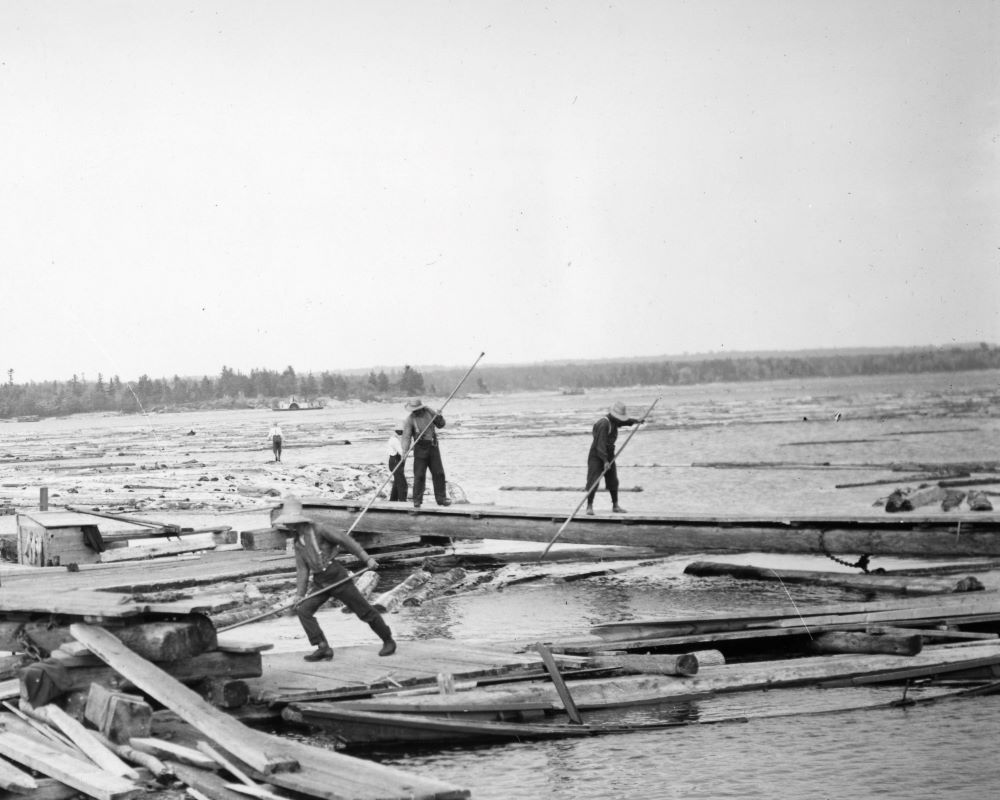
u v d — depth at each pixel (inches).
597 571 1011.3
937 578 867.4
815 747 475.5
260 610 792.3
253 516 1520.7
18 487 2031.3
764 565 1039.0
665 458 3009.4
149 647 485.7
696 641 636.1
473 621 788.6
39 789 404.2
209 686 497.7
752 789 425.1
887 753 469.1
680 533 876.6
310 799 387.5
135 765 425.1
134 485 1993.1
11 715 484.7
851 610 685.3
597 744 484.1
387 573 1016.2
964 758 460.4
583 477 2348.7
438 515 1006.4
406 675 536.4
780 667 583.5
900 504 1336.1
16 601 539.2
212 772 413.1
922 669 587.2
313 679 530.3
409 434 1024.9
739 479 2185.0
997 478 2100.1
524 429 5521.7
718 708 537.3
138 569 877.2
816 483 2049.7
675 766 455.5
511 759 465.1
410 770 453.7
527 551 1118.4
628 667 573.9
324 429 6353.3
